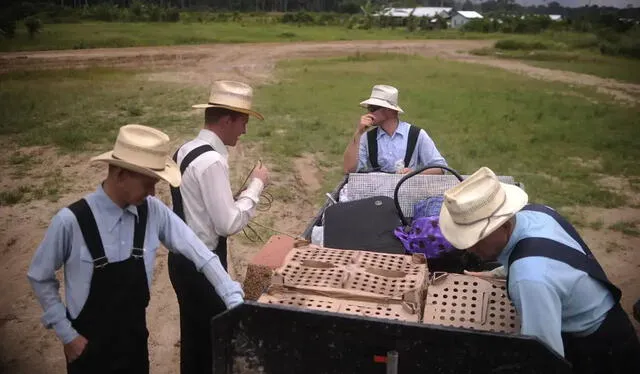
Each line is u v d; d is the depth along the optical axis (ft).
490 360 7.88
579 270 9.00
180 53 126.41
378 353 8.31
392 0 424.87
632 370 9.44
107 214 10.02
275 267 11.76
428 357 8.13
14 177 32.48
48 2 266.16
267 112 54.60
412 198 15.33
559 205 29.45
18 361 16.12
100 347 10.28
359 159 18.75
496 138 44.14
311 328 8.43
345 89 72.95
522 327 8.53
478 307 9.80
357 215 13.83
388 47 165.58
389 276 10.72
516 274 8.91
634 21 215.51
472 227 9.20
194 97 63.46
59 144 39.86
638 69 110.22
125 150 9.79
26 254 22.75
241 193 13.24
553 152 40.45
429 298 10.07
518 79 89.25
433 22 275.39
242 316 8.55
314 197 30.25
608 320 9.21
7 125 45.62
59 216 9.86
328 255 11.60
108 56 114.83
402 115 54.19
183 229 10.89
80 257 9.89
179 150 12.93
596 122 52.34
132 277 10.24
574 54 144.25
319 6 455.63
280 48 149.28
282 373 8.75
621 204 29.81
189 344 13.14
